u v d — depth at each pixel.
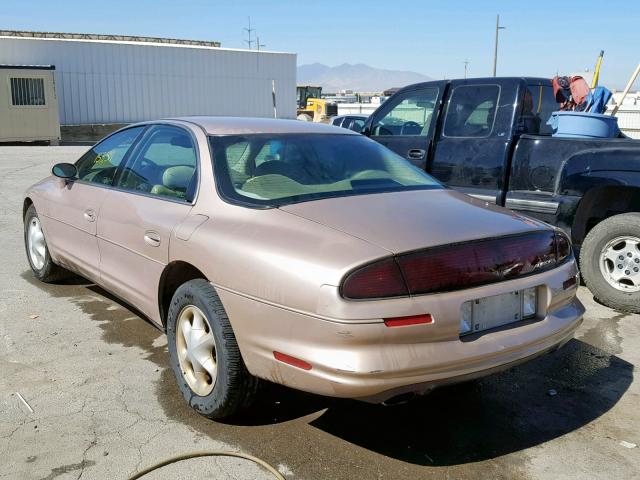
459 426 3.37
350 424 3.35
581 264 5.41
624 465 3.00
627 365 4.20
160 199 3.88
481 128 6.18
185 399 3.44
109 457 3.01
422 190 3.75
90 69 30.98
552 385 3.89
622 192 5.55
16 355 4.17
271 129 4.10
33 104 26.14
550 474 2.93
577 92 6.23
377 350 2.64
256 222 3.18
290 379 2.84
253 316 2.96
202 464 2.96
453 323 2.77
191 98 34.28
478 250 2.93
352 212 3.17
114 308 5.13
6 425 3.28
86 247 4.68
